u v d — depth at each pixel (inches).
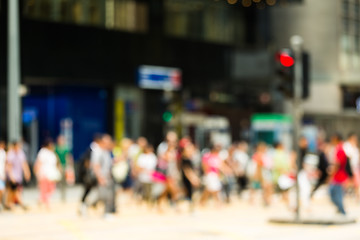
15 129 1658.5
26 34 2315.5
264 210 1718.8
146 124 2650.1
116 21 2544.3
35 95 2438.5
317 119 3555.6
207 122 2726.4
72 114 2491.4
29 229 1240.8
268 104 3107.8
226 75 2878.9
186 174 1631.4
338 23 3528.5
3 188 1589.6
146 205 1855.3
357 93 3587.6
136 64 2583.7
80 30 2449.6
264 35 3115.2
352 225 1250.6
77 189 2390.5
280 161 1819.6
